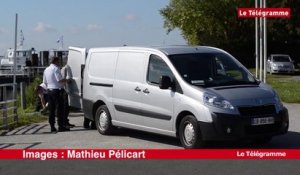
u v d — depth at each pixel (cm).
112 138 1228
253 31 5644
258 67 2375
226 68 1099
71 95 1500
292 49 5762
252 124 967
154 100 1098
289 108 1831
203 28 5653
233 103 968
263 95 1004
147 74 1135
